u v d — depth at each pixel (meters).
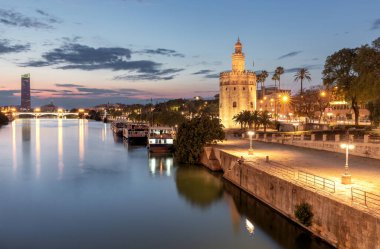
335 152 61.25
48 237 38.53
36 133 195.75
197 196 53.94
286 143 76.62
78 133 196.00
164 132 103.81
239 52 139.50
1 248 35.81
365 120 116.00
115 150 111.50
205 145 77.94
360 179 38.94
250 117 113.06
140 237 38.53
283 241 36.78
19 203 51.09
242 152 64.44
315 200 33.34
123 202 51.53
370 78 60.62
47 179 67.31
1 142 140.88
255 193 48.12
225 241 37.16
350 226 28.52
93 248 35.84
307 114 124.06
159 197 53.84
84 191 57.94
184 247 35.97
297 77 139.38
